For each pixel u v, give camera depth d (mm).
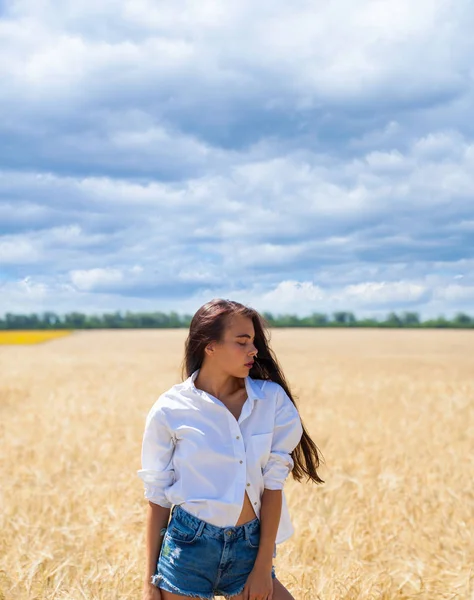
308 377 22844
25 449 9719
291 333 75562
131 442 10070
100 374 24219
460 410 14695
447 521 6391
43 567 5109
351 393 17797
